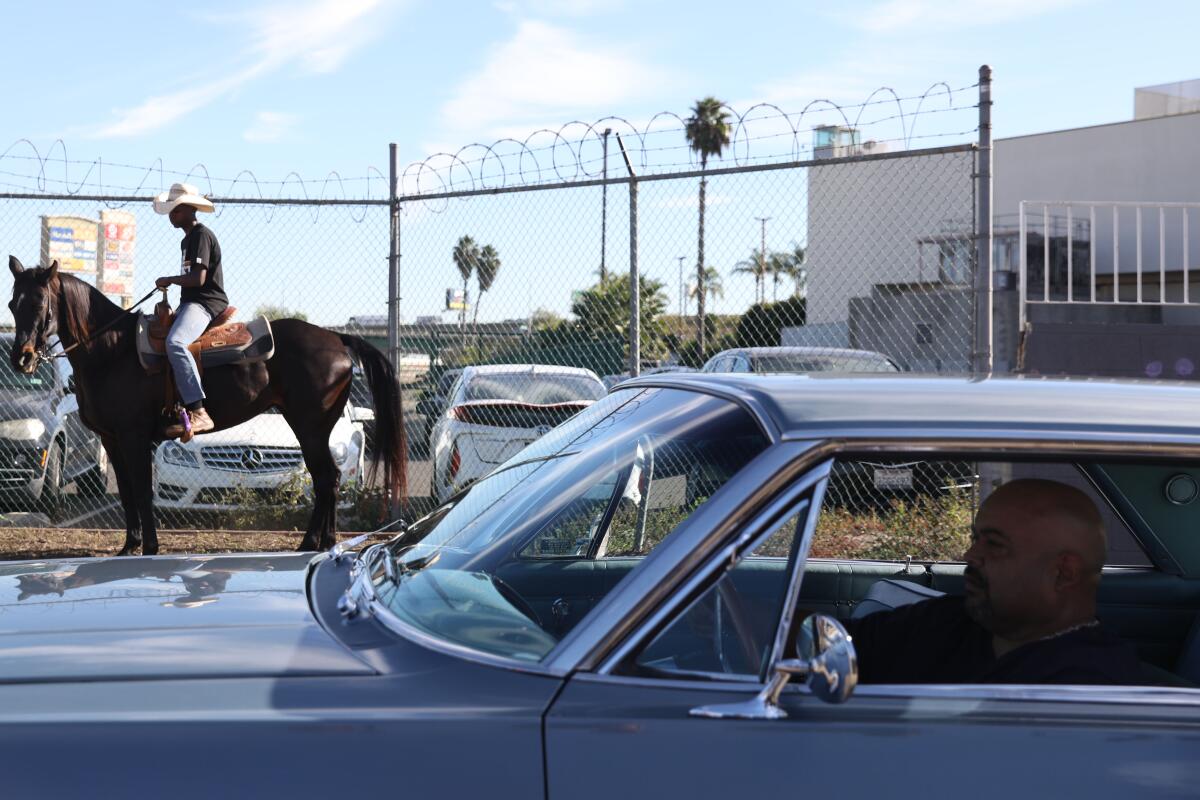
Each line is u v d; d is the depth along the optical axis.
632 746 1.88
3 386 11.05
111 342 8.19
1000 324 9.59
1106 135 32.78
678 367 10.52
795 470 2.04
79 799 1.80
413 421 12.54
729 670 2.01
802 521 2.04
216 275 8.38
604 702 1.91
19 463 10.33
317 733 1.86
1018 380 2.46
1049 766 1.92
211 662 2.06
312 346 8.52
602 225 8.73
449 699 1.94
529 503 2.73
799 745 1.89
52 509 10.94
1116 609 3.28
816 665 1.83
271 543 9.28
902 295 11.43
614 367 10.49
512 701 1.92
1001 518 2.36
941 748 1.92
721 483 2.12
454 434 9.56
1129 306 9.46
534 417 9.52
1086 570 2.32
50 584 2.67
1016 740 1.94
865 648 2.51
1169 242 24.36
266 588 2.59
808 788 1.87
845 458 2.09
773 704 1.91
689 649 2.01
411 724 1.88
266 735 1.86
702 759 1.87
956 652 2.41
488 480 3.02
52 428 10.72
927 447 2.07
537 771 1.86
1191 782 1.92
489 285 9.37
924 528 4.19
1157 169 32.03
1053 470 3.25
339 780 1.83
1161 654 3.28
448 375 11.32
